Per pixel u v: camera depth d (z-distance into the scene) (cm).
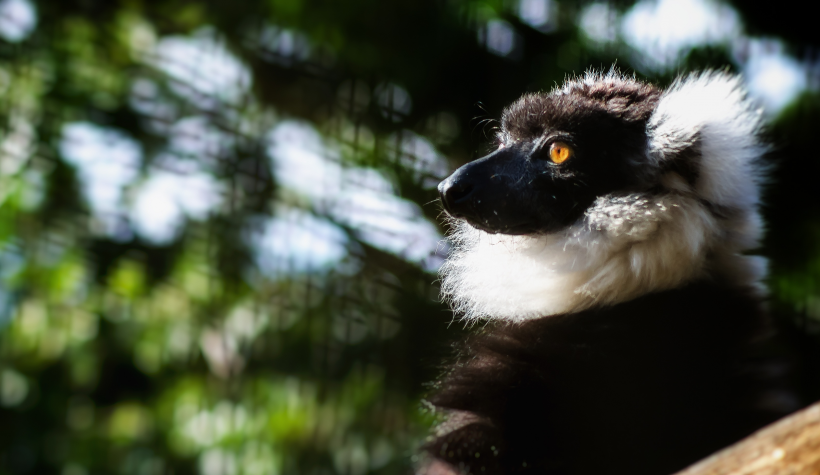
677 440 375
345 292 819
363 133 855
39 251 888
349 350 825
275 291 848
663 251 409
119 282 881
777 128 837
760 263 434
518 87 796
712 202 418
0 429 893
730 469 220
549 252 446
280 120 896
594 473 389
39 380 915
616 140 443
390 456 799
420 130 829
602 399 392
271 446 810
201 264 866
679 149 420
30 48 874
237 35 878
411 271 792
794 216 849
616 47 793
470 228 514
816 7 800
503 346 432
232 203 852
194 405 854
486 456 414
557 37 802
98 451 894
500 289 470
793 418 219
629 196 424
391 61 819
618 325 407
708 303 400
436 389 472
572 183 445
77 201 886
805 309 835
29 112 873
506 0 793
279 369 838
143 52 882
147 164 874
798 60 845
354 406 819
